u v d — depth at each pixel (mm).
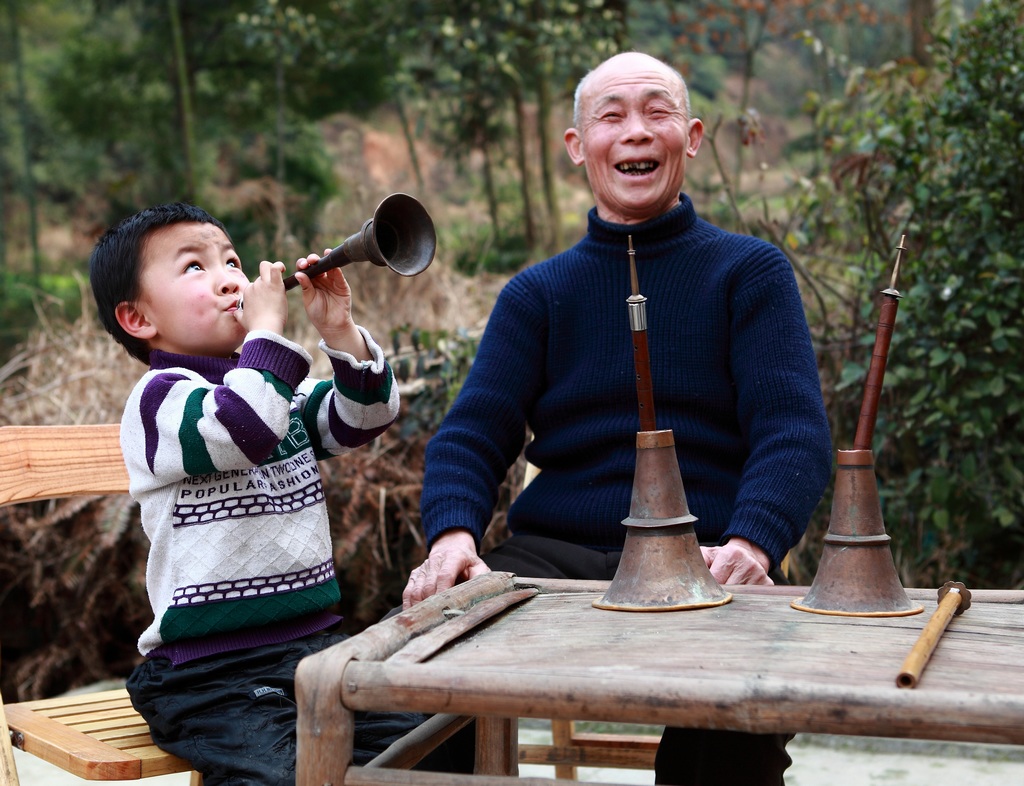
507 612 1353
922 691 929
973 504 3072
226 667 1500
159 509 1549
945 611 1180
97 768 1444
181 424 1482
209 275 1668
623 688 982
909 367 3090
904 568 3125
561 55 6801
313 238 5582
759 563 1634
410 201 1460
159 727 1509
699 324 1909
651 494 1318
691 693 966
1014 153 2947
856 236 3416
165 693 1516
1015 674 1007
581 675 1004
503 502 3229
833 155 3629
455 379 3314
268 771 1378
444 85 8383
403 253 1480
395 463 3256
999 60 3029
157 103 10656
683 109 2025
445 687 1031
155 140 10602
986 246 2982
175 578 1529
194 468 1490
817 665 1032
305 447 1688
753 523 1688
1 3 12133
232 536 1529
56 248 12008
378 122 13336
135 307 1676
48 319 4078
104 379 3543
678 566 1308
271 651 1524
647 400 1299
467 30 7266
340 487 3232
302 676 1075
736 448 1886
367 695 1053
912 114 3172
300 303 4164
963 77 3098
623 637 1163
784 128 12258
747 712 953
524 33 7191
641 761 1980
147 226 1665
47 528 3336
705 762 1412
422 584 1617
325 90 9859
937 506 3023
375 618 3314
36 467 1757
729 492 1852
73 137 11531
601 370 1927
